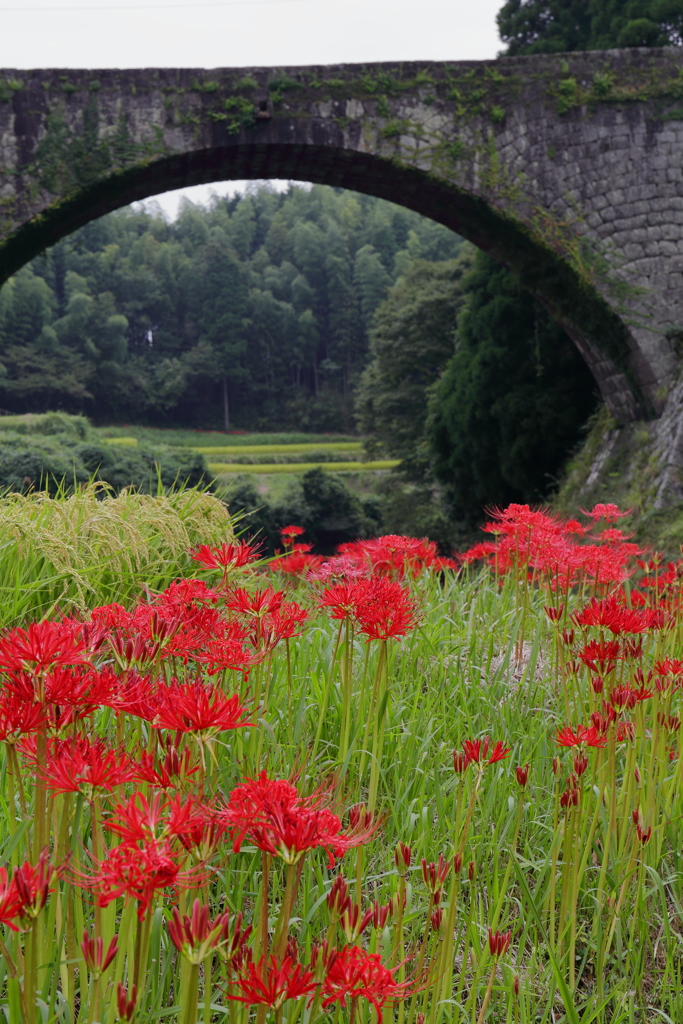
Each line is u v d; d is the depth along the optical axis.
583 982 1.69
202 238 95.88
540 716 2.44
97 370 75.19
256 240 104.75
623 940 1.75
